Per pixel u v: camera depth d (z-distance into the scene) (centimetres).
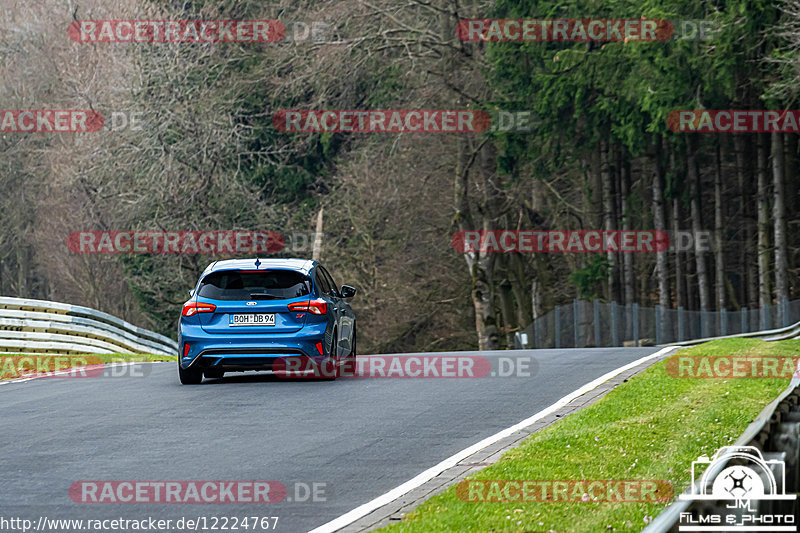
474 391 5000
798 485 2106
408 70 15300
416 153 16112
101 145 16362
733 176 18475
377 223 16675
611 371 5678
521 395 4834
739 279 19300
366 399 4750
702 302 16375
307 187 17412
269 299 5441
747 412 3869
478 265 15488
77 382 6028
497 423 4041
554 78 14138
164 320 18038
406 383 5391
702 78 13275
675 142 14862
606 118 14750
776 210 15138
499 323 17550
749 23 12625
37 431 4019
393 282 17000
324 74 14900
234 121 16425
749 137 16312
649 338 13212
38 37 19938
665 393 4469
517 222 16825
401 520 2552
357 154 16825
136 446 3634
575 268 16612
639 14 13375
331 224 16900
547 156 14975
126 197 16250
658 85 13412
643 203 16550
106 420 4262
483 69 14938
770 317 12662
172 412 4450
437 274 17125
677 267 16662
